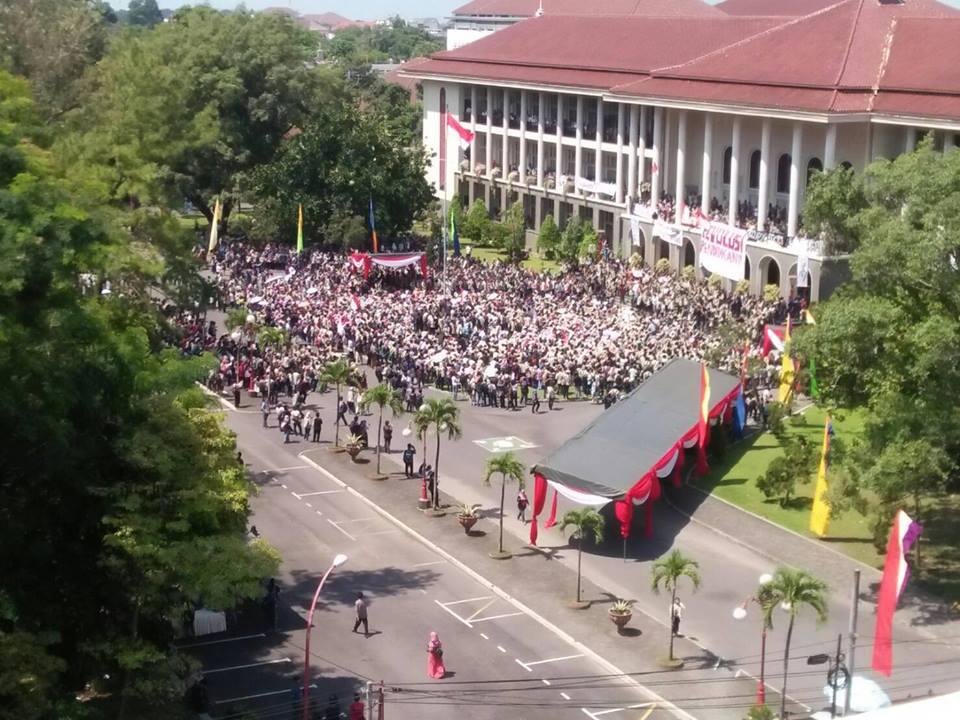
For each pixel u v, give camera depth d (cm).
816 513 5059
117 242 3953
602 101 10938
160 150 5953
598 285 9144
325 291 8844
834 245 5944
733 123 9231
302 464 6084
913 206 4644
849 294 5212
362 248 10288
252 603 4481
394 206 10538
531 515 5450
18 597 3281
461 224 11788
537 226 11962
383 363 7338
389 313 8150
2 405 3105
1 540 3272
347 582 4750
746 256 8912
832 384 4900
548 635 4319
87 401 3378
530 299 8681
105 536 3372
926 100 8081
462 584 4747
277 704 3784
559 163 11600
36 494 3416
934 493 5262
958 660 4038
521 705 3812
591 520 4562
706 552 5006
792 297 8388
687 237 9512
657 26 11231
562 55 11725
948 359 4350
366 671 4031
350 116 10506
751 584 4703
